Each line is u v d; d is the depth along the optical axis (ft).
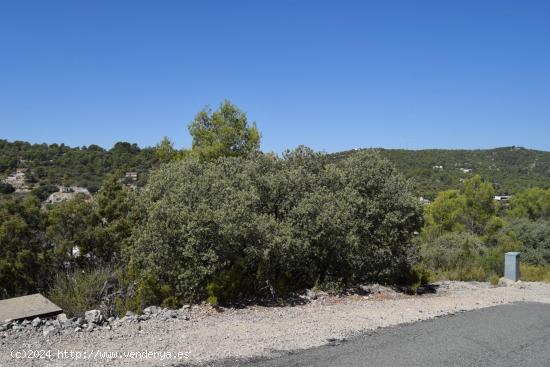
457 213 115.44
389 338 25.09
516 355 22.68
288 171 43.34
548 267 86.58
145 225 37.70
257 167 43.50
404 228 46.55
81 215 46.65
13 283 43.09
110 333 23.73
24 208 45.83
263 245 35.01
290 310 32.35
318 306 34.37
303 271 41.14
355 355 21.54
